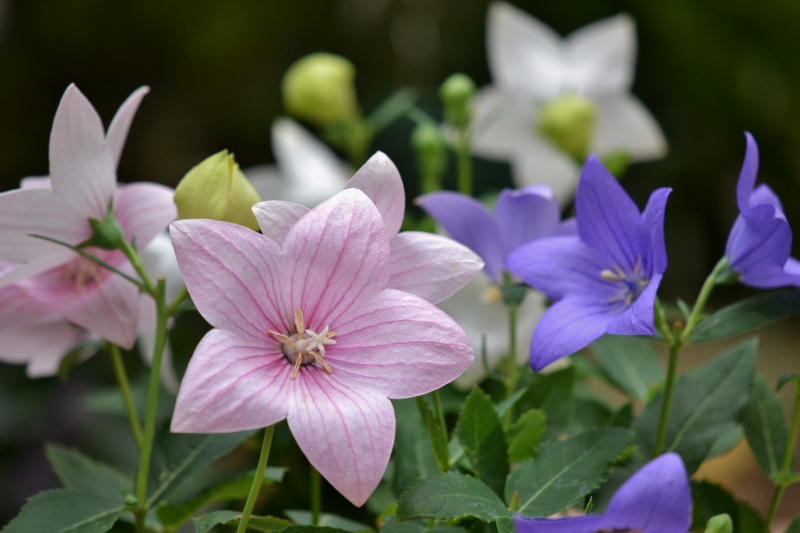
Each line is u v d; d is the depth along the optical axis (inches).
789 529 23.4
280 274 21.3
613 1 56.6
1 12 55.3
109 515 22.8
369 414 20.9
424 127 28.1
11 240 22.5
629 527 20.0
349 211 21.5
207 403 20.5
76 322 23.4
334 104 30.4
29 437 42.8
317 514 24.1
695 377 23.9
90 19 56.7
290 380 21.1
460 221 24.0
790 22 53.7
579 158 29.1
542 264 23.1
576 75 30.1
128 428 42.6
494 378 24.0
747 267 22.8
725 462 41.5
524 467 22.2
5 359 24.8
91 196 22.7
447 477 21.6
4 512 41.1
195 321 32.2
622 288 22.9
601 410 25.9
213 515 21.9
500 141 30.8
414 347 21.3
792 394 45.1
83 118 22.4
